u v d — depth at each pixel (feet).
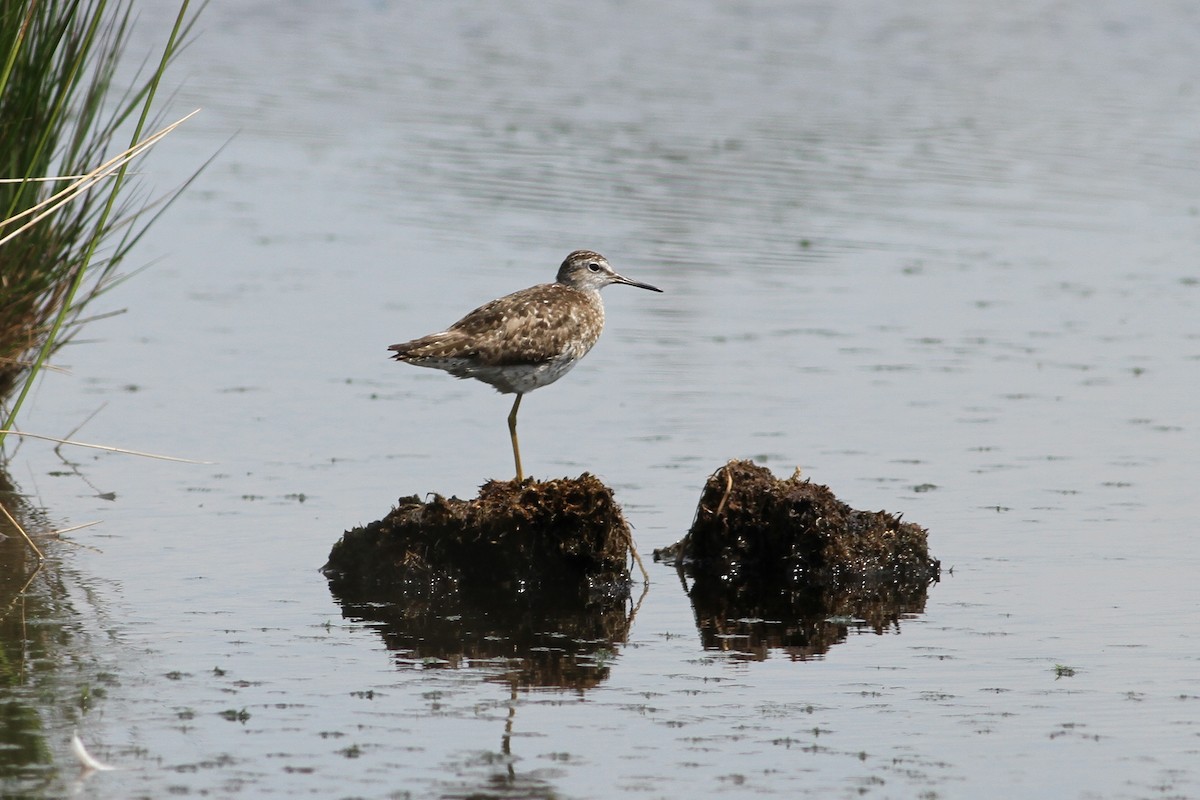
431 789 29.84
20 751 31.01
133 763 30.63
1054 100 111.65
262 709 33.60
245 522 47.06
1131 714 34.04
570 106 108.58
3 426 45.09
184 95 107.24
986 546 46.34
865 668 37.14
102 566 43.01
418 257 78.43
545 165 94.89
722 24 135.54
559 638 39.32
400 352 44.32
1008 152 99.71
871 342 68.80
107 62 49.70
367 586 42.86
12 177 45.80
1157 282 78.33
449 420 57.98
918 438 56.39
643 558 46.21
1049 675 36.52
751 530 45.37
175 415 57.36
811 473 52.47
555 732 32.78
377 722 33.12
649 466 53.16
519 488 44.11
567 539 43.27
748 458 53.93
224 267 76.59
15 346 47.21
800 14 138.62
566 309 46.42
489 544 43.09
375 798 29.37
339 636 38.73
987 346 68.39
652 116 106.52
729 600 42.93
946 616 41.09
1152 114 108.27
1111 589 42.73
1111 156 99.04
